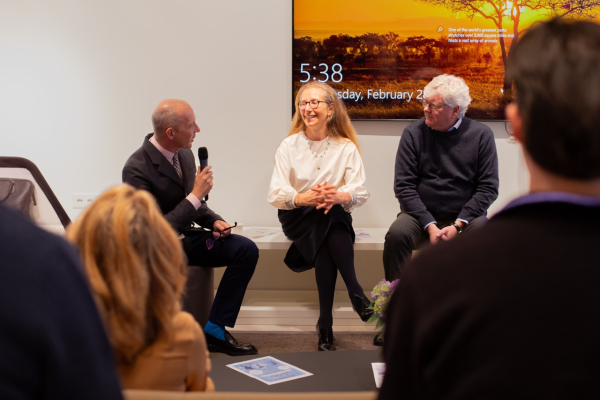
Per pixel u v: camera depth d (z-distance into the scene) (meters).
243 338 3.41
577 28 0.60
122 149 3.95
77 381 0.61
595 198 0.57
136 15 3.85
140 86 3.90
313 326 3.56
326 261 3.25
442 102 3.29
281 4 3.81
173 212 3.03
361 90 3.82
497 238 0.58
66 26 3.87
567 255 0.55
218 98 3.90
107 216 1.13
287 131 3.92
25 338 0.57
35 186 2.38
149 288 1.16
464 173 3.43
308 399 1.08
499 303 0.55
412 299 0.60
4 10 3.86
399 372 0.61
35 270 0.59
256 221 3.98
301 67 3.81
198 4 3.84
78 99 3.92
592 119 0.55
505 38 3.73
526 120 0.60
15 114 3.94
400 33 3.76
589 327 0.53
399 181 3.46
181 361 1.22
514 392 0.53
